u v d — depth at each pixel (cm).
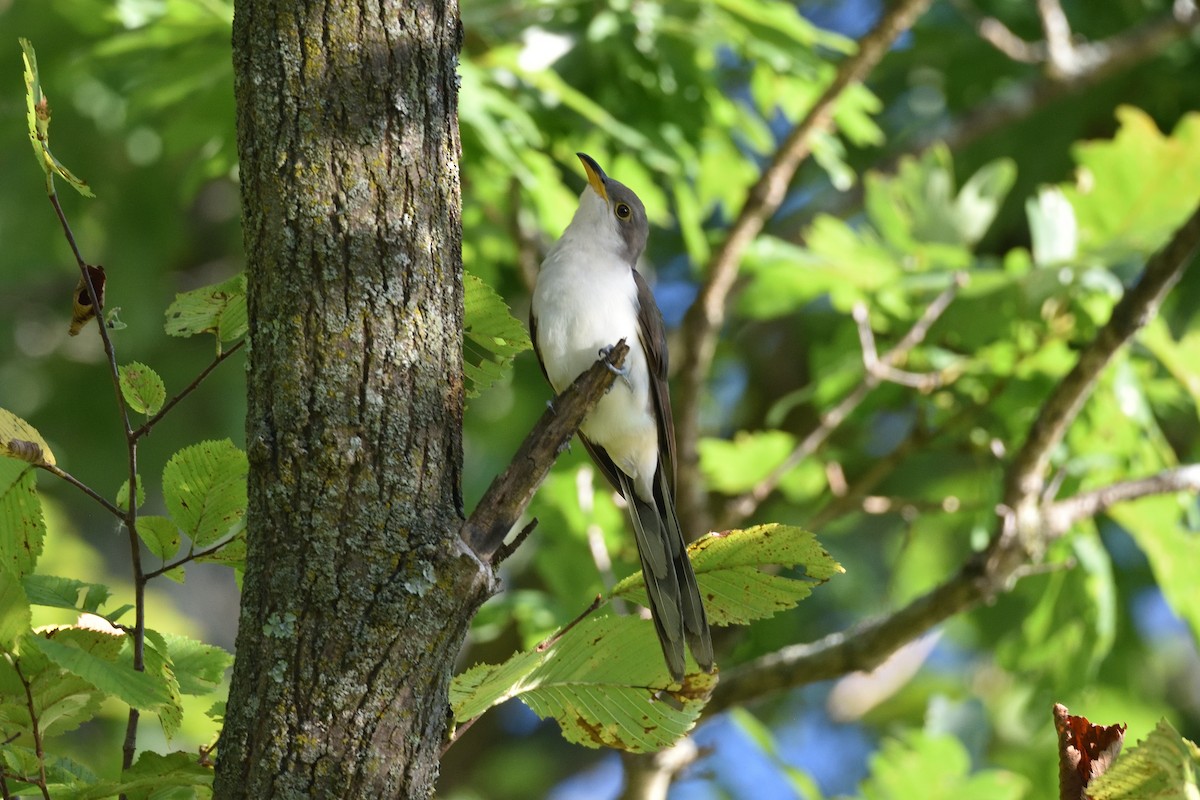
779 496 1334
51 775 559
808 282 1249
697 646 619
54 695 564
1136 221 1187
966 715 1647
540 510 1141
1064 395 921
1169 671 1838
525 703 610
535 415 1625
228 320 583
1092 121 1667
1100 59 1541
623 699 611
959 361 1156
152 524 575
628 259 995
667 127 1184
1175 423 1559
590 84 1184
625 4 1127
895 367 1223
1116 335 898
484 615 1080
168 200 1609
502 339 617
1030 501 948
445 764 1775
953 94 1678
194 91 1148
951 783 1049
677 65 1170
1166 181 1181
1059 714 564
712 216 1764
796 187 1761
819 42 1262
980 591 945
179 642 625
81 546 1616
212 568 1877
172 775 537
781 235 1623
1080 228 1200
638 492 927
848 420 1301
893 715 1753
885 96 1747
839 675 979
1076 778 550
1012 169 1257
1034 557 974
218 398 1612
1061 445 1153
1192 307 1523
